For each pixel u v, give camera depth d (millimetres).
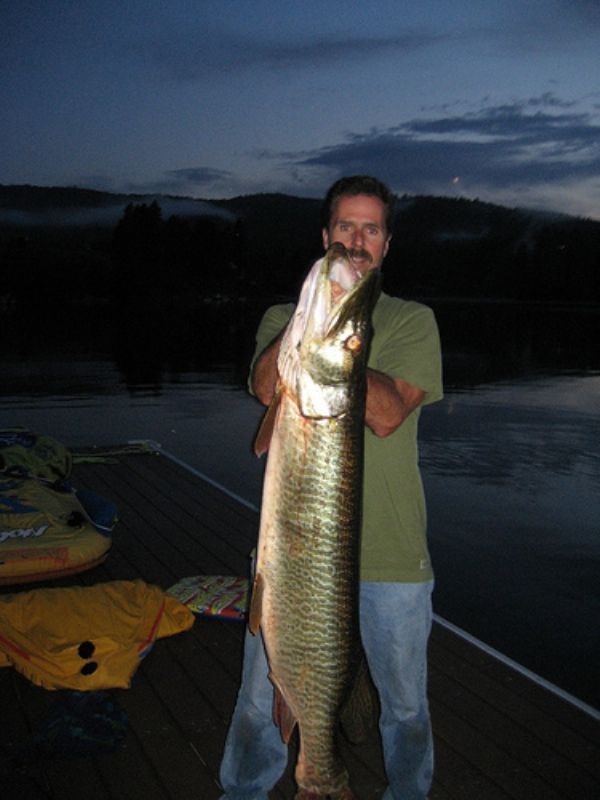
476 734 3740
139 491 8273
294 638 2359
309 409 2244
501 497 10273
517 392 20781
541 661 5766
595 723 3844
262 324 2906
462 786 3352
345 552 2350
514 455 12844
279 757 2889
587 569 7641
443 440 14141
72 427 15109
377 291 2246
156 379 22734
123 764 3455
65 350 31000
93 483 8594
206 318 57688
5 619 4184
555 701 4047
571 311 91125
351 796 2480
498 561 7867
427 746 2836
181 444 13562
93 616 4355
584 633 6219
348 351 2213
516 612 6629
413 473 2756
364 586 2740
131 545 6512
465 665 4430
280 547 2307
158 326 47250
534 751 3609
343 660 2400
